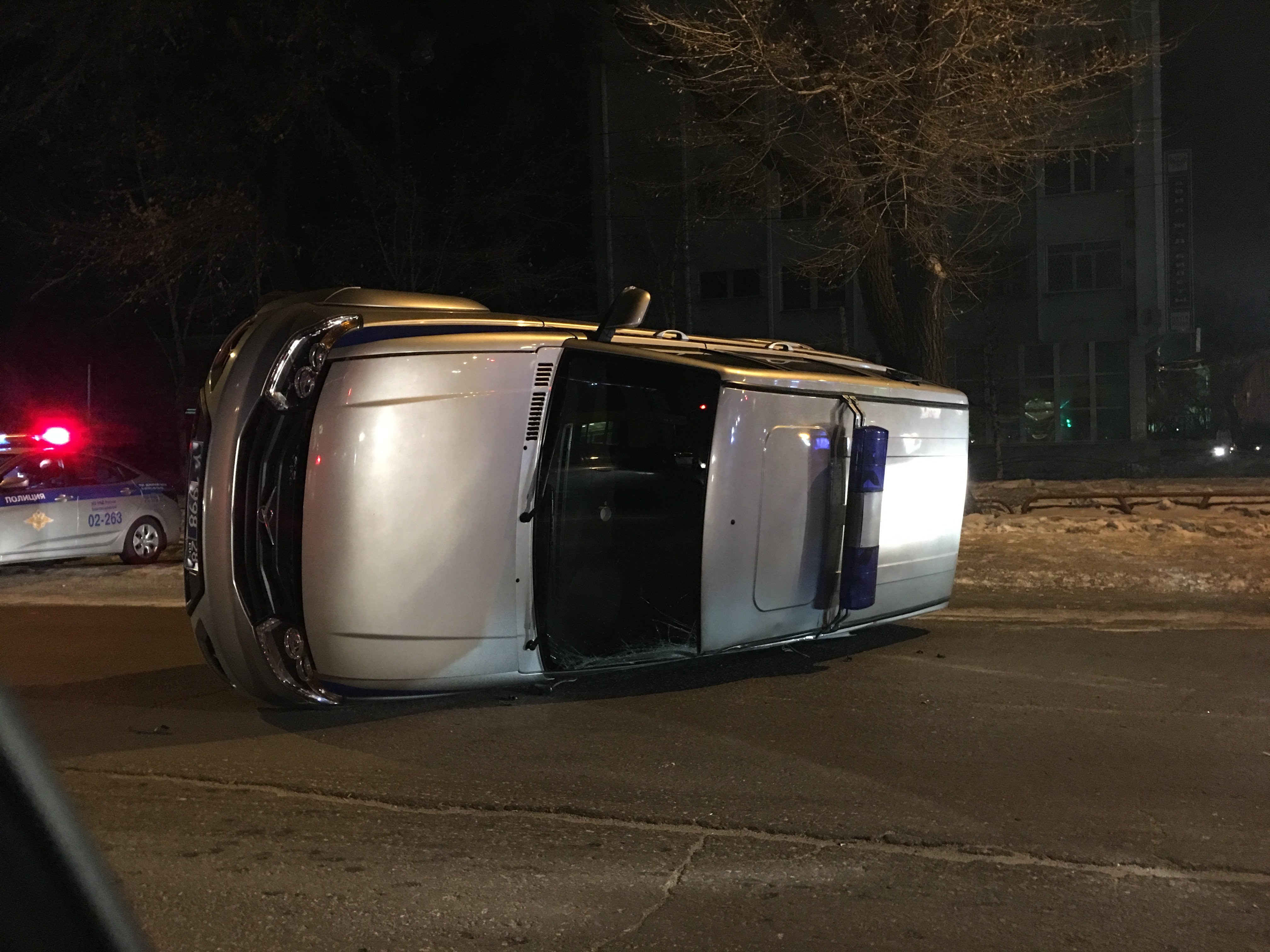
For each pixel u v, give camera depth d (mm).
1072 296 32094
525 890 3805
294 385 5496
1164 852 4148
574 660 6094
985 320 32062
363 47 19031
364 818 4480
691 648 6332
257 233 21734
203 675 7066
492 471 5633
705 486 6145
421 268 24938
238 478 5488
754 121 16016
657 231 33281
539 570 5852
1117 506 17828
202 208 20125
